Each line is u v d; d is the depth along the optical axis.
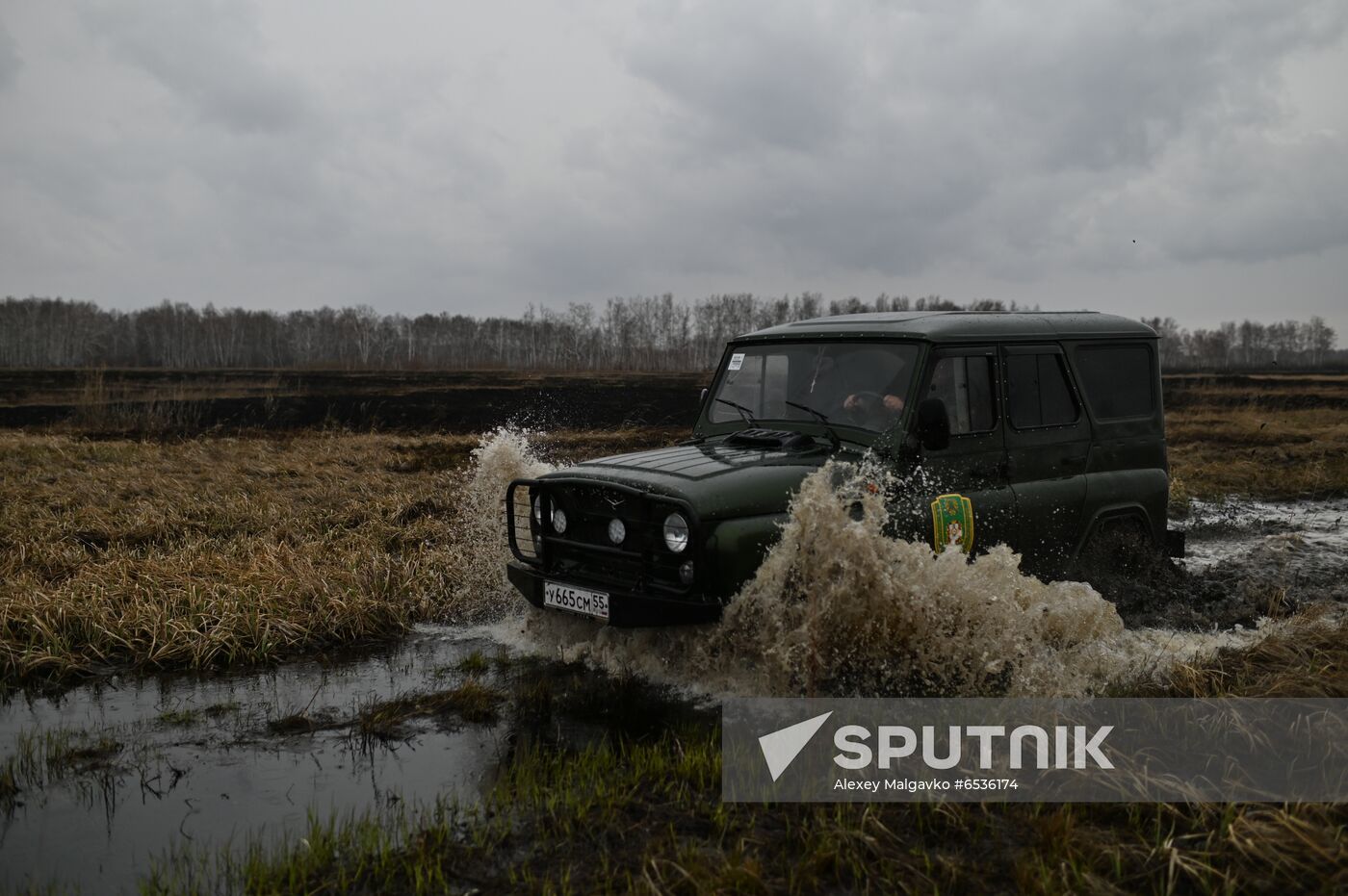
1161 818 3.89
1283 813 3.69
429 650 6.82
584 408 29.78
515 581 6.32
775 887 3.50
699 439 6.93
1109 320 7.51
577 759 4.67
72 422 24.11
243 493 11.98
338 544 9.27
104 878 3.76
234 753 5.01
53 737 5.23
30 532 9.55
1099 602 6.03
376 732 5.24
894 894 3.45
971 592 5.32
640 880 3.49
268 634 6.72
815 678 5.14
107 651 6.58
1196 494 14.32
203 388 39.09
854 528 5.10
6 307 88.38
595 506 5.83
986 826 3.91
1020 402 6.61
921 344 6.04
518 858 3.78
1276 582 8.34
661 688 5.79
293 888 3.56
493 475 7.70
